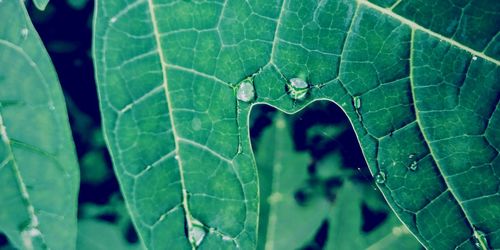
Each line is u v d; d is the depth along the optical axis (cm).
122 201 30
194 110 27
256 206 27
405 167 27
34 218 28
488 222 26
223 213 27
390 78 26
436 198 27
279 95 27
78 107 29
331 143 29
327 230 30
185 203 27
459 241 27
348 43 26
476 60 26
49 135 27
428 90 26
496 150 26
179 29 26
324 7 26
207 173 27
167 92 27
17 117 27
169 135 27
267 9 26
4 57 27
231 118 27
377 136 27
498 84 26
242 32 26
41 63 27
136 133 27
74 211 28
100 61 26
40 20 28
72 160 27
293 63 26
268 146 30
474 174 26
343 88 26
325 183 30
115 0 26
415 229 27
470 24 26
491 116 26
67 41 29
